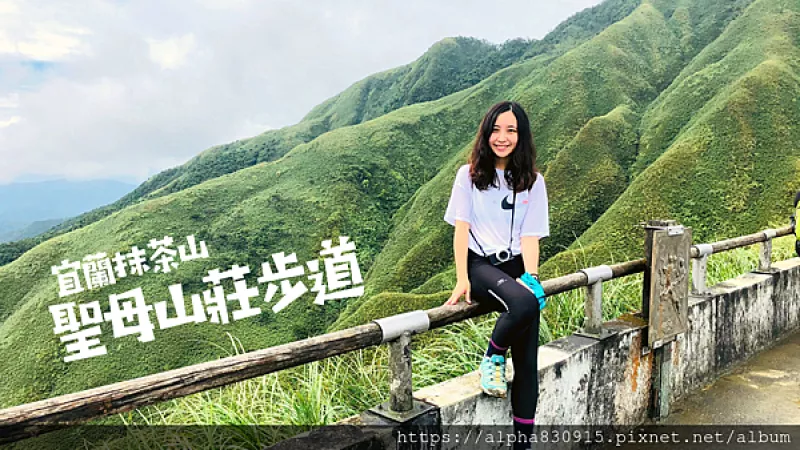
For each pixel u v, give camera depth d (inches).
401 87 4384.8
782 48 2191.2
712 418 124.0
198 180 3590.1
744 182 1508.4
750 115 1736.0
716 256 236.4
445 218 88.1
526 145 83.3
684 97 2156.7
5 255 2657.5
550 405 96.7
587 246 1438.2
